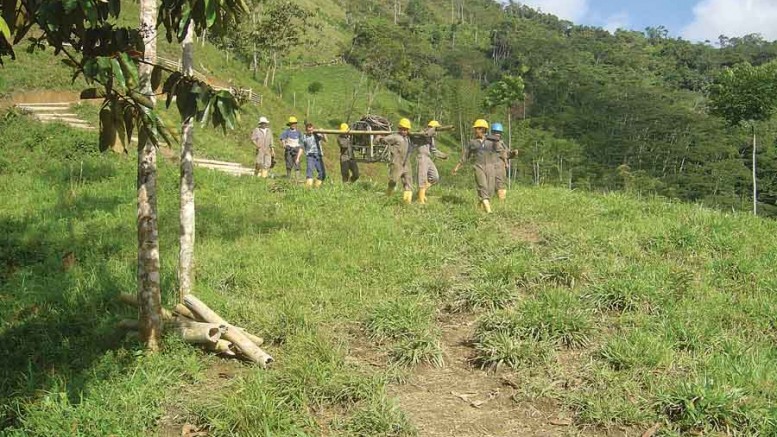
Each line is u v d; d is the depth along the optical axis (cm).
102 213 1166
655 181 7056
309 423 491
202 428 495
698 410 476
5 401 524
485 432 498
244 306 709
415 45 10031
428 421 513
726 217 1054
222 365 598
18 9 316
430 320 695
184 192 729
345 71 8750
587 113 9838
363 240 983
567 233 970
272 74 7100
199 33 401
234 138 2916
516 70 11794
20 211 1183
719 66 14800
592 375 555
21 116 1867
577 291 746
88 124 2061
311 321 665
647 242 918
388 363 601
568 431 491
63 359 598
